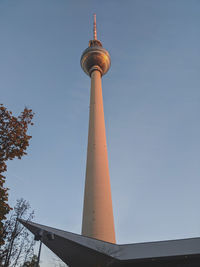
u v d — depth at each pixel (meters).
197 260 17.06
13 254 12.98
